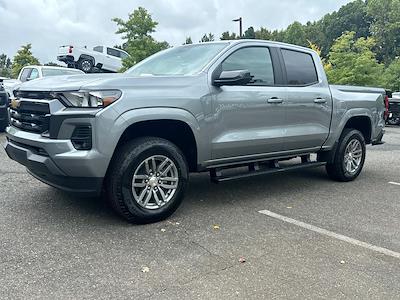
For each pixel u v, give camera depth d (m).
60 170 4.03
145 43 22.02
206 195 5.60
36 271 3.30
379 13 62.12
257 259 3.62
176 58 5.32
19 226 4.22
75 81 4.28
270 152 5.51
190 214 4.77
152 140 4.35
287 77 5.70
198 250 3.78
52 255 3.59
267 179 6.69
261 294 3.05
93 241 3.90
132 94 4.16
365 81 23.42
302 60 6.03
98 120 3.93
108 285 3.12
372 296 3.08
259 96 5.21
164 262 3.52
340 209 5.15
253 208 5.08
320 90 6.09
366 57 23.42
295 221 4.64
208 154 4.83
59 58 25.36
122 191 4.18
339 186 6.36
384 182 6.72
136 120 4.13
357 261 3.65
